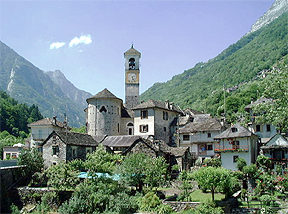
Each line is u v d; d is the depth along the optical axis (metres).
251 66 190.00
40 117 157.75
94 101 73.88
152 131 72.38
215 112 140.50
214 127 65.75
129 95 86.25
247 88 142.38
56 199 43.16
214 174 38.78
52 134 54.25
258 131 67.31
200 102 172.25
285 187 41.44
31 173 50.50
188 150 60.97
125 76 86.88
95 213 38.88
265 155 52.78
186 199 41.56
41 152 57.47
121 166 46.41
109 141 66.12
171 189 47.53
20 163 50.03
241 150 51.41
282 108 45.66
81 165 49.19
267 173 45.22
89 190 41.84
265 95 49.12
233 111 120.44
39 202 43.62
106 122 72.94
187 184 43.25
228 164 52.50
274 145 52.06
